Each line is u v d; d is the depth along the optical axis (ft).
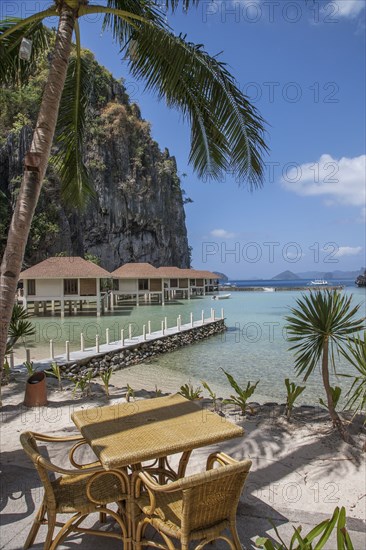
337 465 12.96
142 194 212.43
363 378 14.35
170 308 123.54
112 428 8.68
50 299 99.19
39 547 8.54
